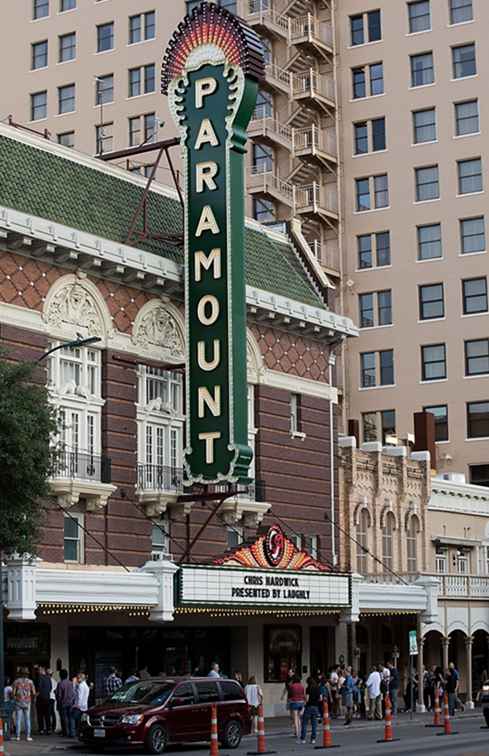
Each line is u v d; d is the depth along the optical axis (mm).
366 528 62062
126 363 48844
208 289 49719
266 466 55406
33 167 48062
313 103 90125
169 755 36812
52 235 45219
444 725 48000
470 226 87250
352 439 60969
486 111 87188
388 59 90375
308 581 51375
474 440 85250
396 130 89625
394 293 88750
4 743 39125
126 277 48812
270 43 90812
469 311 86688
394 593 56812
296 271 60781
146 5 92438
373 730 48375
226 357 49094
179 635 51375
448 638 61000
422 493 66250
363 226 90000
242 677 53406
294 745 40562
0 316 43906
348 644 59406
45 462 35000
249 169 90312
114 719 36938
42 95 96188
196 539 49125
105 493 46656
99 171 51594
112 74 93312
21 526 34875
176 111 51500
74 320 46906
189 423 49625
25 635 44281
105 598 42531
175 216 54469
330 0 92062
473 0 88250
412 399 87438
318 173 91000
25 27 97438
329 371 60438
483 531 71500
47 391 37062
